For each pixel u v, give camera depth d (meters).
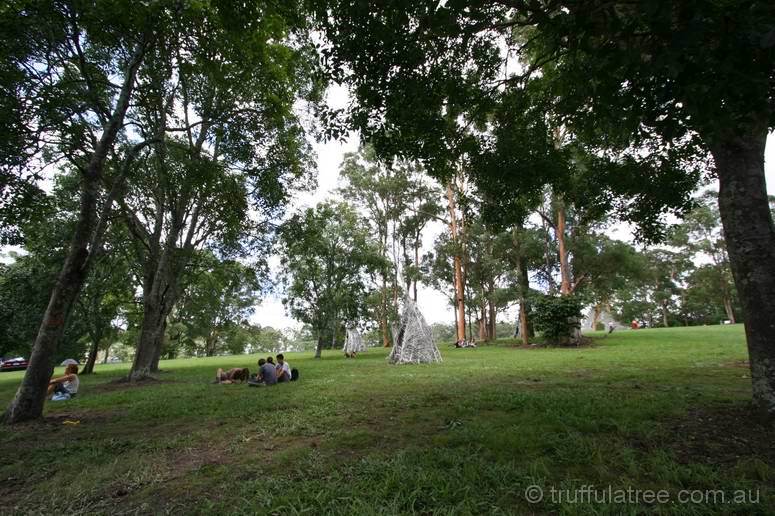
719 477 3.48
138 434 6.18
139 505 3.48
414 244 40.09
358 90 5.93
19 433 6.47
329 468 4.08
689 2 2.21
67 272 8.19
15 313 17.25
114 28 8.16
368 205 36.75
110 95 10.82
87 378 18.17
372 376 12.95
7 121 7.36
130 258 18.81
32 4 7.21
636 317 61.34
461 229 32.97
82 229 8.32
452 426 5.55
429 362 18.67
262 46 9.98
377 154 7.18
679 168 8.34
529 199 9.00
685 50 2.28
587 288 32.28
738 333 24.45
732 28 2.19
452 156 7.43
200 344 57.81
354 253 27.38
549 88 7.08
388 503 3.15
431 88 6.12
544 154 7.49
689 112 2.99
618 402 6.47
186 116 14.56
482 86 7.01
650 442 4.47
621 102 3.25
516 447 4.44
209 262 18.97
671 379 9.33
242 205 13.17
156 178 14.67
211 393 10.53
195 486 3.85
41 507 3.50
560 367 13.17
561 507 3.03
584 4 3.18
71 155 8.55
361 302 28.22
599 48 3.09
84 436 6.19
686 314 57.97
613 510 2.99
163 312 16.27
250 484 3.74
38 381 7.72
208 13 8.41
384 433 5.42
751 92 2.39
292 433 5.67
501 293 29.81
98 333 21.81
